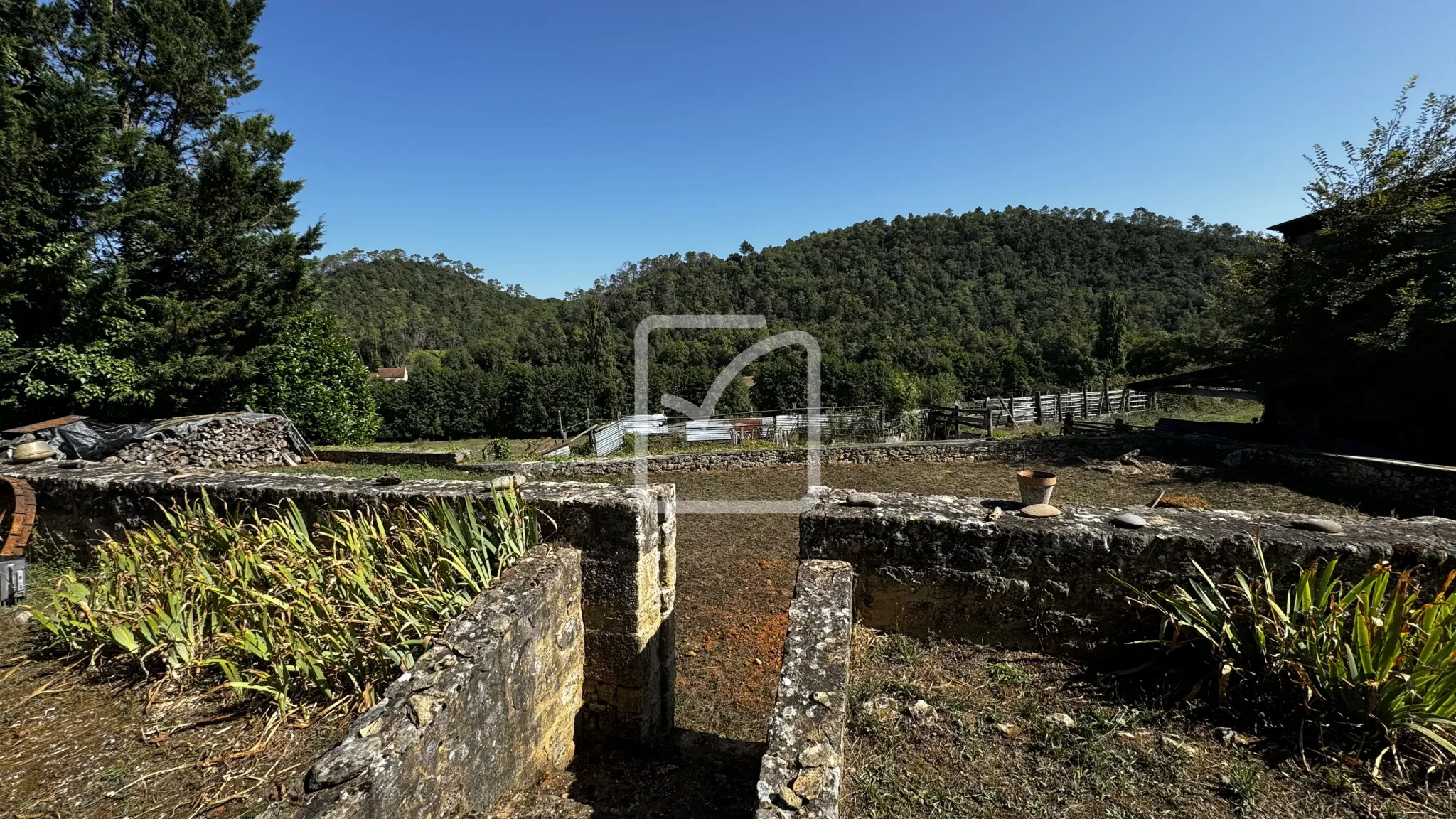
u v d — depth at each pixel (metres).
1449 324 8.26
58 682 3.31
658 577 3.93
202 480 4.65
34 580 4.72
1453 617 2.31
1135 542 2.90
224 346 12.55
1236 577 2.80
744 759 3.55
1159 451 11.00
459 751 2.38
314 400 14.27
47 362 9.56
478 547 3.47
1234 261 10.65
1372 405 9.48
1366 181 9.23
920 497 3.66
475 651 2.55
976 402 20.56
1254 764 2.24
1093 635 2.98
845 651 2.39
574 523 3.66
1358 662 2.28
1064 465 10.77
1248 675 2.53
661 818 2.86
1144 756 2.31
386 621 3.15
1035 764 2.31
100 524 4.87
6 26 10.59
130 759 2.69
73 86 9.88
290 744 2.74
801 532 3.35
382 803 1.91
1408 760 2.16
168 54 12.24
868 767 2.30
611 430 15.66
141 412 11.41
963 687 2.80
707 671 4.63
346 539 3.76
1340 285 8.88
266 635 3.18
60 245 9.51
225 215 12.78
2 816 2.35
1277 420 11.06
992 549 3.08
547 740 3.26
